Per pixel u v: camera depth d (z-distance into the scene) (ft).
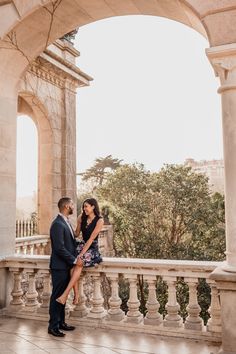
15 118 23.66
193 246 85.30
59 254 17.93
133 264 18.31
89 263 18.33
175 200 86.84
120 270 18.79
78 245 19.11
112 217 81.66
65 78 42.65
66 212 19.15
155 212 88.28
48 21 21.17
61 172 42.14
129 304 18.58
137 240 84.99
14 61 22.49
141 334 17.75
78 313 19.36
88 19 22.17
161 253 83.87
